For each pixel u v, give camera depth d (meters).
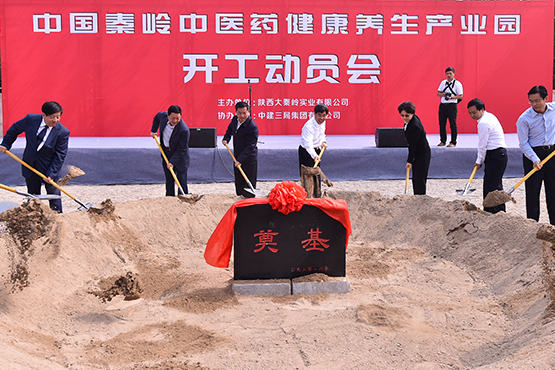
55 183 6.13
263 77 14.73
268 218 4.81
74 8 14.20
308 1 14.62
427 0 14.78
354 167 11.17
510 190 5.93
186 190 7.56
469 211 6.04
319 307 4.44
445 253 5.70
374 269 5.38
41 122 6.31
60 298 4.65
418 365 3.40
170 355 3.61
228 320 4.21
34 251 5.06
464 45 14.96
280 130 14.90
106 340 3.88
